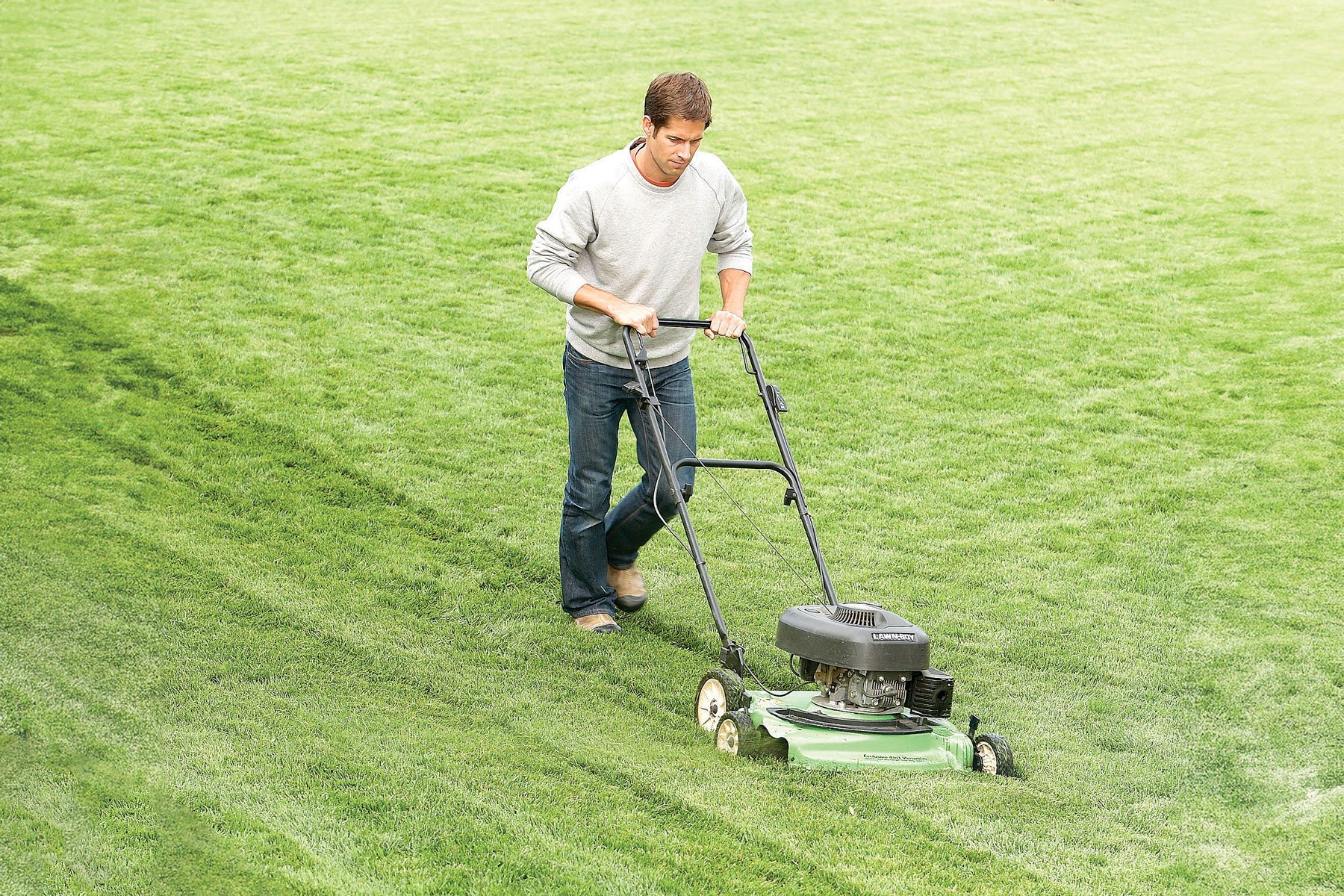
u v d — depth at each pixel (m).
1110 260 21.38
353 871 5.97
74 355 15.45
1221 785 7.50
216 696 8.08
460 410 14.82
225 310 17.50
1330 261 21.16
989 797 6.99
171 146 25.50
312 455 13.25
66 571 10.02
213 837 6.24
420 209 22.70
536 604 10.22
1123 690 8.95
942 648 9.65
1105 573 11.16
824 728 7.43
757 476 13.46
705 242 9.01
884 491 13.12
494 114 29.20
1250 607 10.41
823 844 6.35
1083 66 36.62
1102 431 14.79
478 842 6.27
